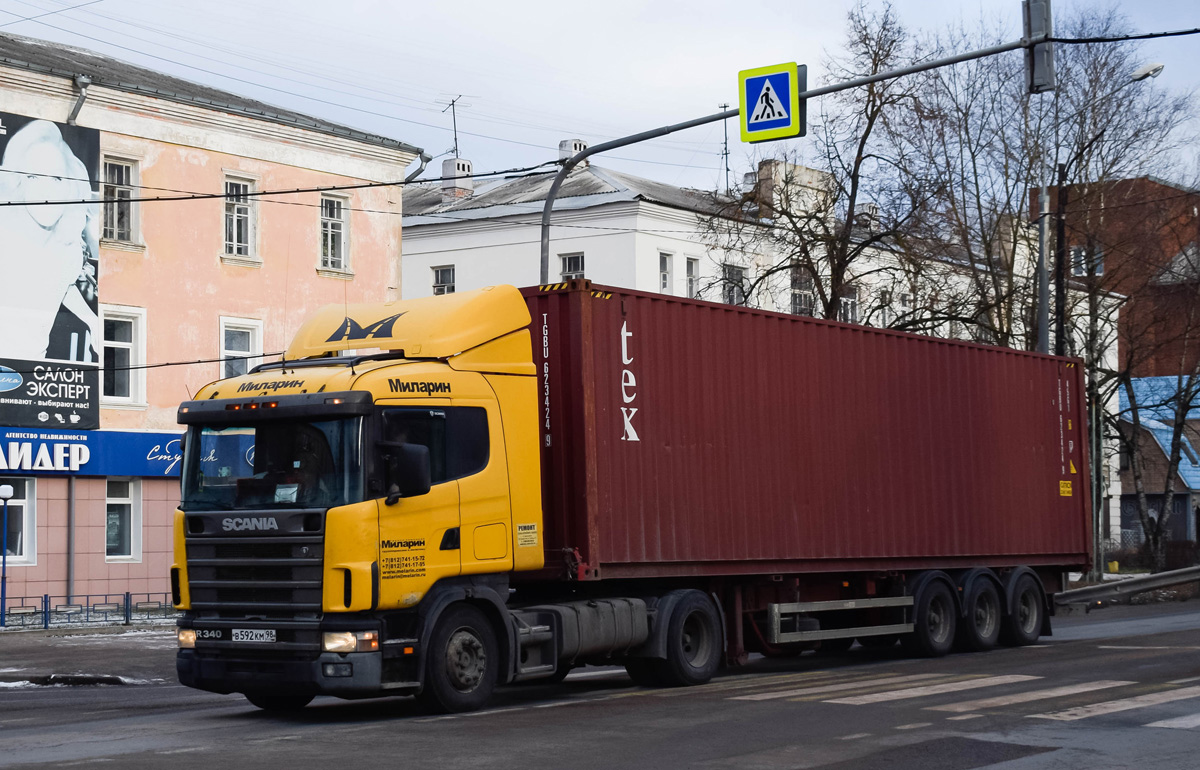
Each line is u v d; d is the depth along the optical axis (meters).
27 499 28.22
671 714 11.48
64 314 28.66
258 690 11.57
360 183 34.78
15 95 27.97
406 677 11.54
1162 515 42.16
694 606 14.46
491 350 12.88
